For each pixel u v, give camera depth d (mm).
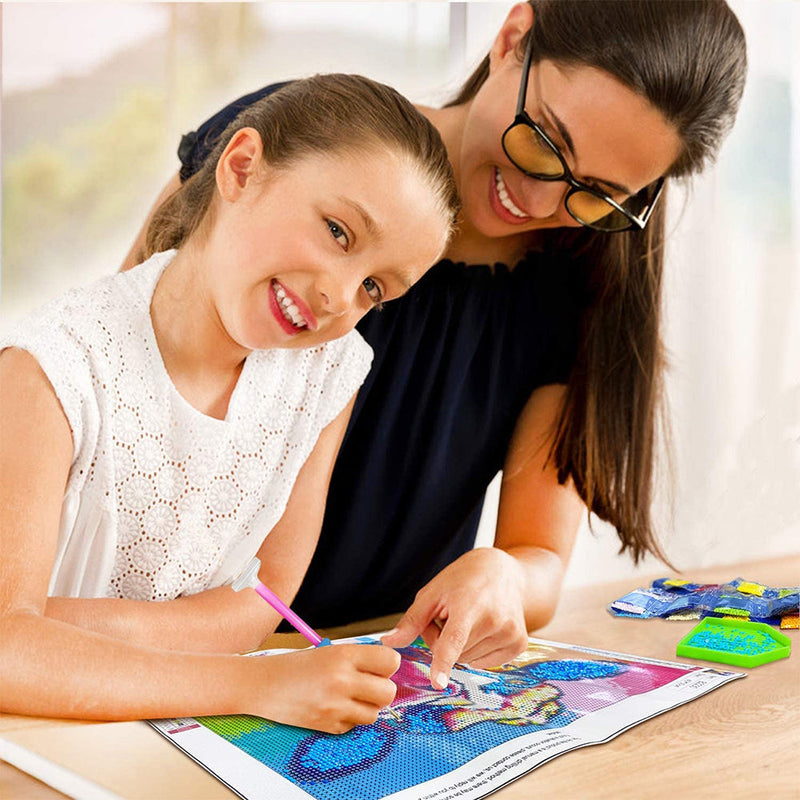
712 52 909
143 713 620
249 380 910
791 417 1480
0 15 1555
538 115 908
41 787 542
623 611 989
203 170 906
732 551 1539
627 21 875
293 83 885
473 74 1088
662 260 1131
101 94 1600
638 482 1139
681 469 1628
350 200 742
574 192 932
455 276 1119
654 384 1137
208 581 920
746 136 1673
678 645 845
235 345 867
